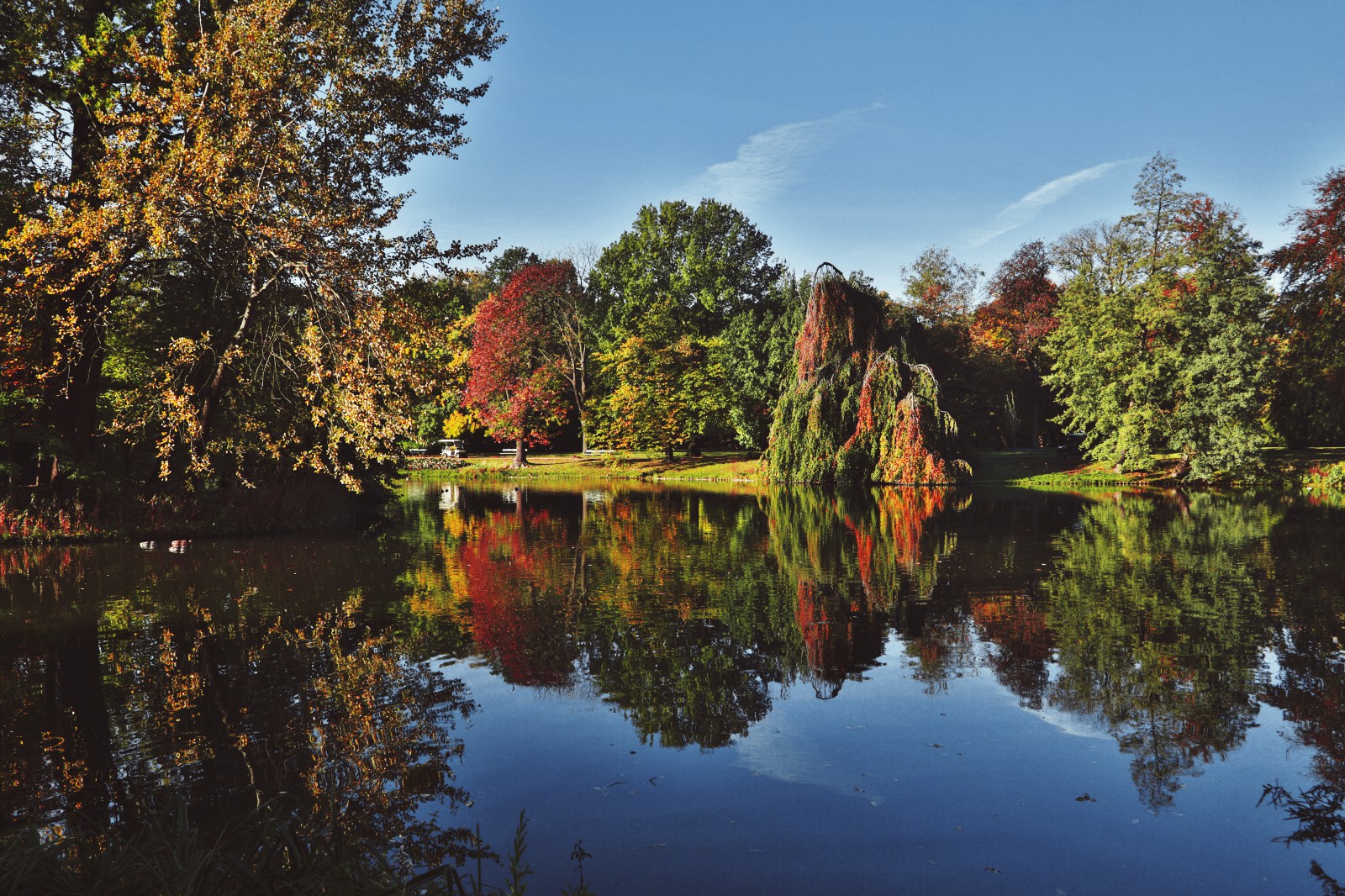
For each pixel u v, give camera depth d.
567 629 8.99
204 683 6.90
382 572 12.77
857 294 34.47
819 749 5.55
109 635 8.56
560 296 49.62
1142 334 35.00
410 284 16.27
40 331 16.11
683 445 53.38
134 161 13.71
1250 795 4.85
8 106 15.44
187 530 17.30
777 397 43.38
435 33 15.51
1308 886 3.86
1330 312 34.75
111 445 18.56
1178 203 37.81
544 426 50.34
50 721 5.99
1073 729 5.93
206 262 16.06
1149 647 8.19
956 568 13.25
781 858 4.09
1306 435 38.00
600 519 21.66
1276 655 7.87
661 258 50.34
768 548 15.79
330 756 5.37
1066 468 39.78
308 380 15.93
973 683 7.04
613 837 4.29
